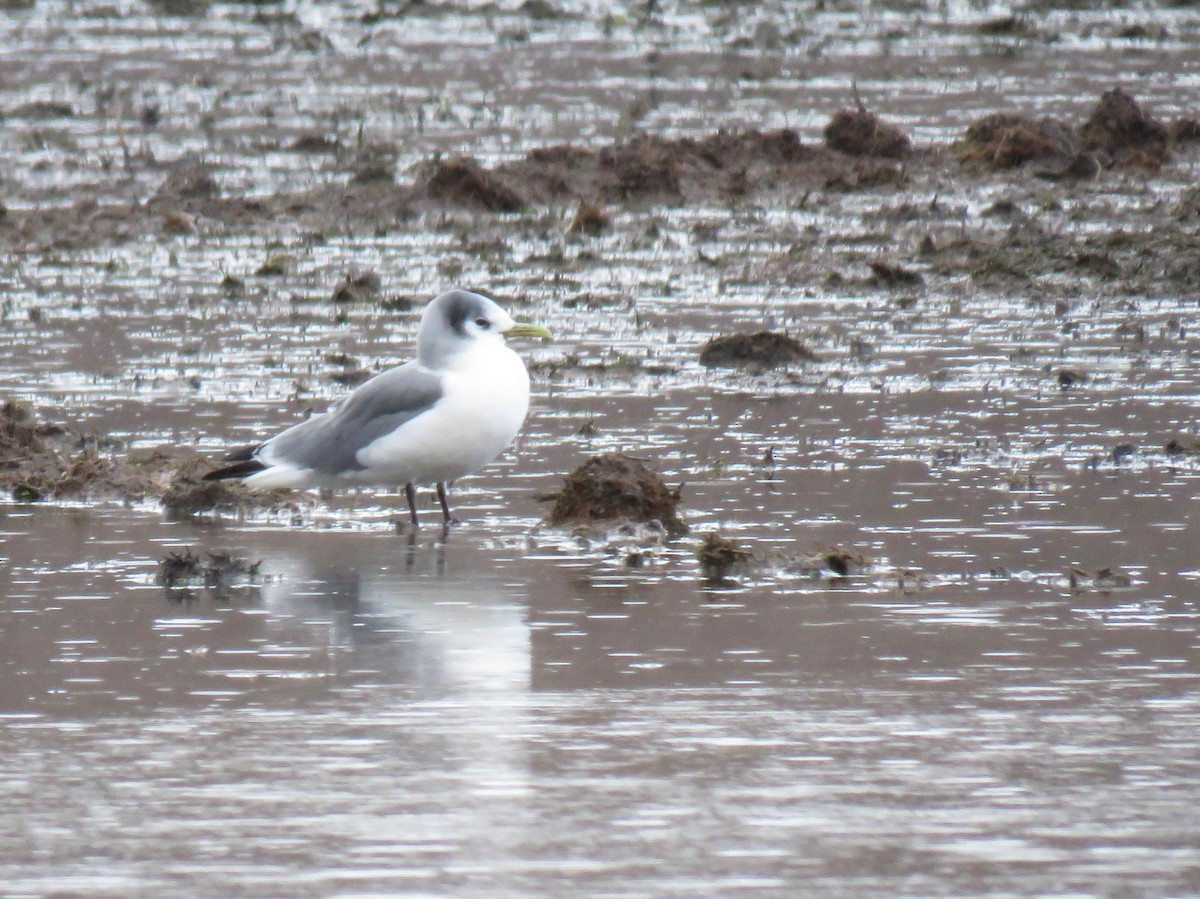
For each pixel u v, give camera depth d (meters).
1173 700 10.12
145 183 30.61
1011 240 24.89
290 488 14.73
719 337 19.75
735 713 9.96
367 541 13.75
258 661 10.89
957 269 23.91
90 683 10.52
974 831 8.53
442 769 9.23
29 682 10.53
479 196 28.28
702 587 12.40
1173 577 12.45
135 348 20.67
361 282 23.31
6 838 8.49
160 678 10.59
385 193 28.69
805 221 27.09
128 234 26.94
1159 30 47.00
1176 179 29.16
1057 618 11.59
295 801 8.86
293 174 31.16
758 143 30.53
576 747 9.50
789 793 8.93
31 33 49.81
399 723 9.84
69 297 23.38
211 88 40.91
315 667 10.77
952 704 10.08
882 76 41.09
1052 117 33.59
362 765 9.28
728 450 16.23
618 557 13.23
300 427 14.49
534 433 16.98
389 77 42.47
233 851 8.35
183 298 23.27
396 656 10.96
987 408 17.59
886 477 15.26
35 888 8.03
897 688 10.34
